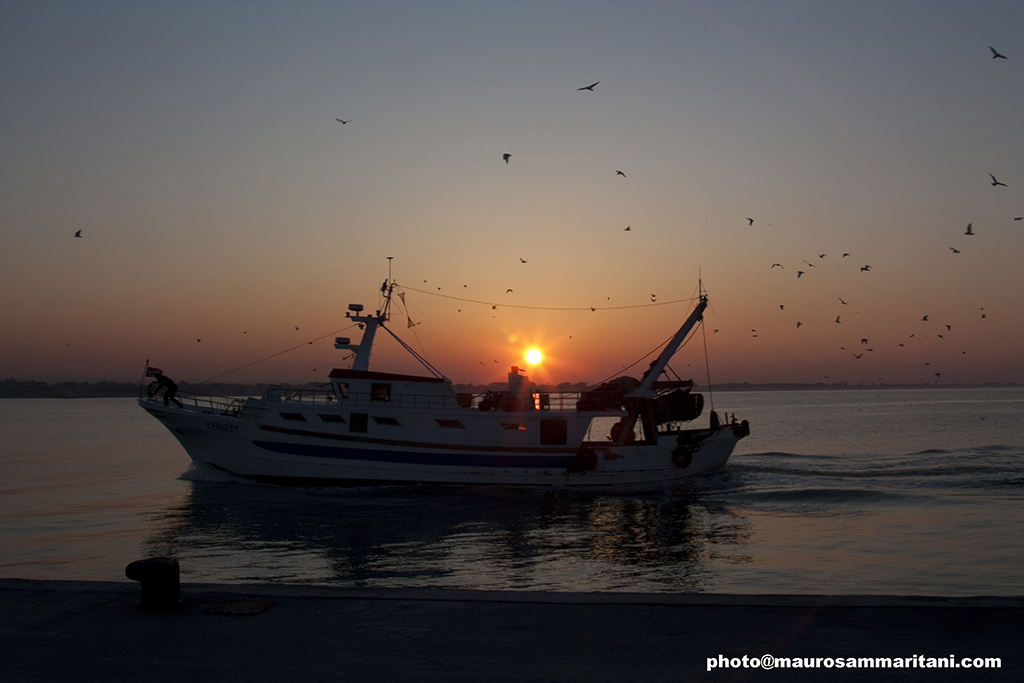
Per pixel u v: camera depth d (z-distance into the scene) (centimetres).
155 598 1030
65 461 6119
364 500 3559
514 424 3812
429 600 1065
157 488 4203
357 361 4006
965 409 17212
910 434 8769
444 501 3556
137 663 848
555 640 912
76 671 827
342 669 829
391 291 4078
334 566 2292
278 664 844
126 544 2712
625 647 888
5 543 2780
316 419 3728
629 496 3766
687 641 905
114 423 13938
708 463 4222
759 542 2691
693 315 4122
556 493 3788
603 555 2453
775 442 7725
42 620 990
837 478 4484
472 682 793
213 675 813
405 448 3744
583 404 3894
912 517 3247
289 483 3791
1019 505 3553
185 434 3891
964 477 4506
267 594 1095
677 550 2542
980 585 2112
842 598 1045
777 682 791
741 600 1045
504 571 2208
